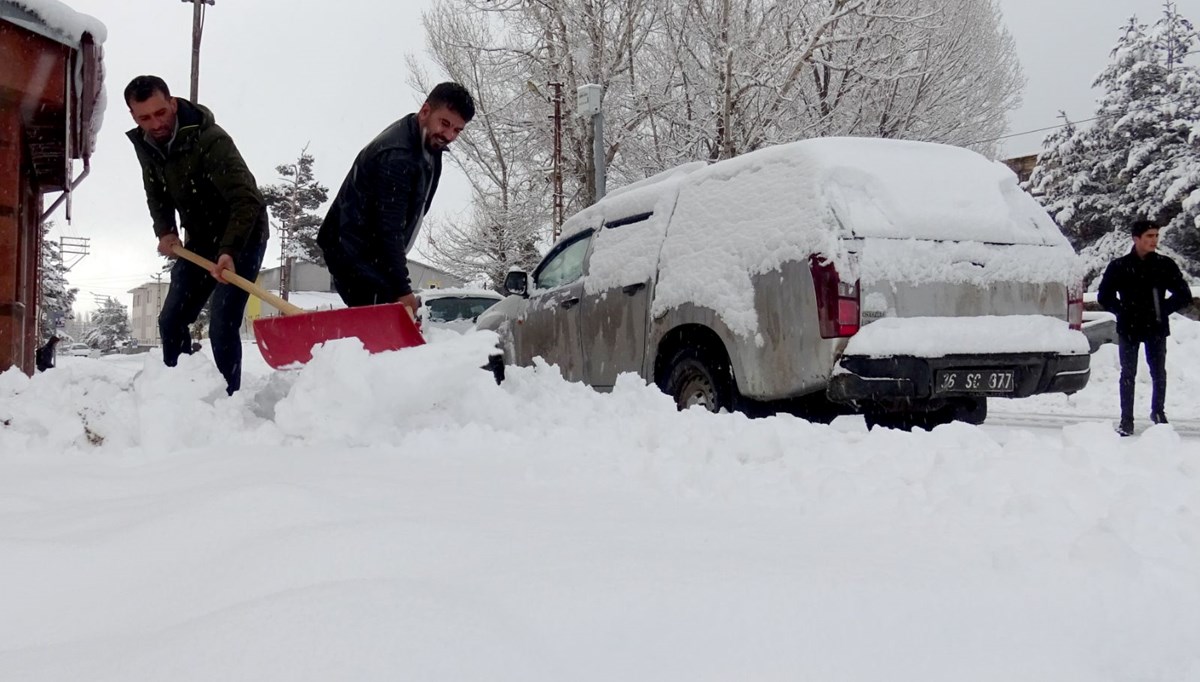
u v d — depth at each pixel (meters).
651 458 3.05
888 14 18.86
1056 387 4.98
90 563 1.81
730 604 1.53
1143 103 31.09
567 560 1.74
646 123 21.62
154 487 2.60
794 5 19.78
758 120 19.73
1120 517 2.06
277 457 3.05
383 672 1.24
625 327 6.23
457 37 23.00
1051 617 1.57
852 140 5.11
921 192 4.96
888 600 1.58
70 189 8.61
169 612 1.58
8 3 6.82
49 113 7.67
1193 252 28.67
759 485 2.68
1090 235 32.84
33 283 10.40
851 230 4.72
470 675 1.26
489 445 3.38
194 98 28.27
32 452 3.34
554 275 7.33
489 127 23.42
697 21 19.66
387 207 4.56
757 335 5.05
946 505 2.34
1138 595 1.64
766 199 5.20
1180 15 32.03
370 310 3.99
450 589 1.54
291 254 59.81
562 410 4.26
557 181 22.25
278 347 4.07
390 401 3.46
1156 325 6.75
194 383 3.54
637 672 1.36
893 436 3.49
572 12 21.58
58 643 1.48
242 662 1.27
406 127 4.61
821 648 1.44
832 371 4.65
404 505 2.27
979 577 1.69
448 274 25.75
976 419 5.53
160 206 4.68
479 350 3.79
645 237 6.21
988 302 4.91
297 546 1.77
